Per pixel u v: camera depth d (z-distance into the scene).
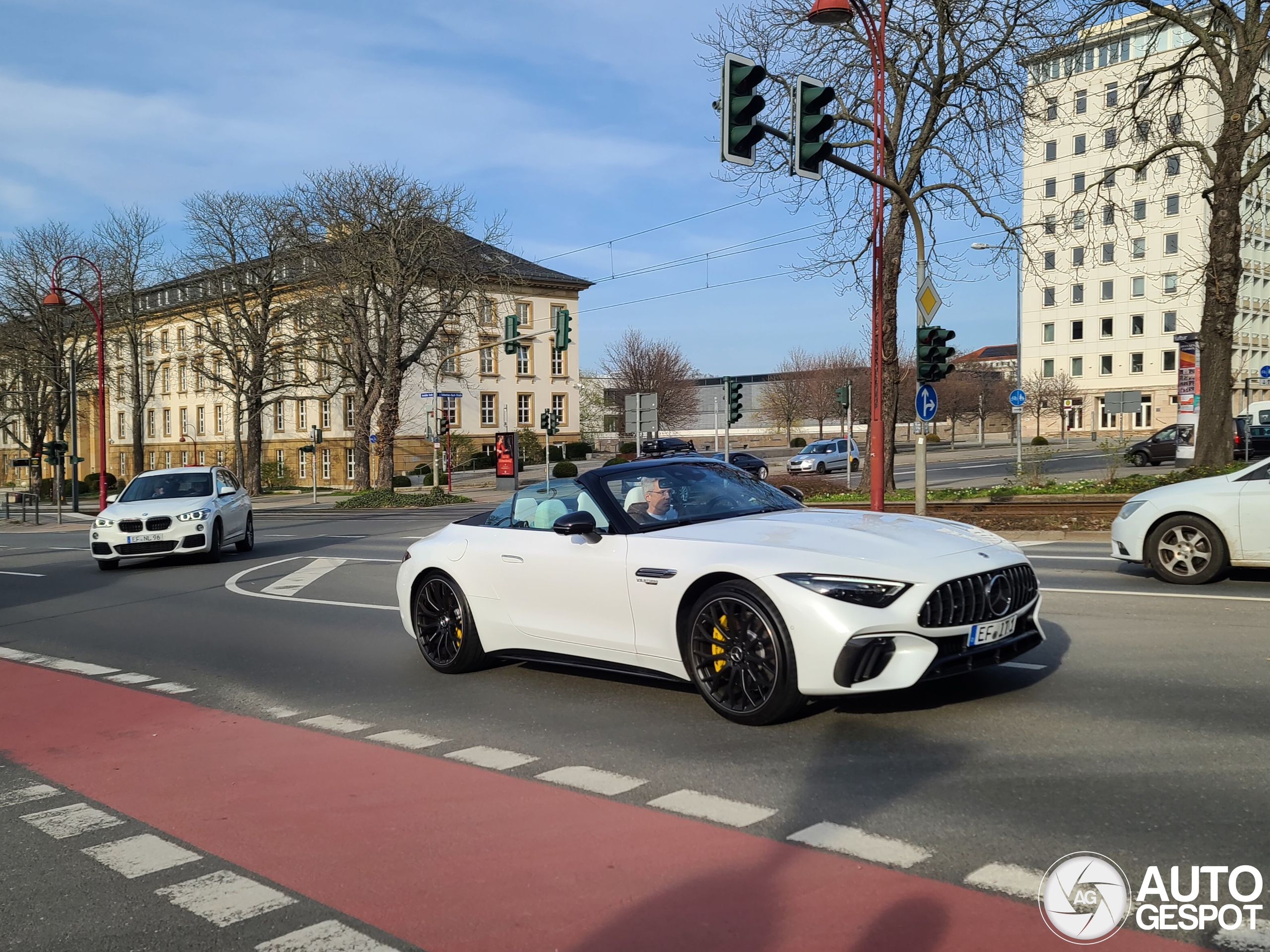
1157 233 73.94
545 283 67.56
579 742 5.20
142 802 4.57
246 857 3.84
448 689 6.67
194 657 8.34
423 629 7.29
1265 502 8.94
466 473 60.44
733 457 45.19
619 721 5.58
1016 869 3.33
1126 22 18.88
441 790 4.51
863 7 13.68
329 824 4.15
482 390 64.88
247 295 49.50
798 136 11.17
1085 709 5.23
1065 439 73.94
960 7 19.42
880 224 14.02
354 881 3.55
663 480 6.38
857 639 4.74
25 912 3.44
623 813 4.09
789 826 3.84
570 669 7.09
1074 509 15.57
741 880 3.36
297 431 64.44
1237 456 32.72
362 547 18.44
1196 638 6.90
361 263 37.34
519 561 6.45
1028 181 75.38
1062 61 20.05
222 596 12.24
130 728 6.02
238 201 47.31
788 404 85.31
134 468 54.19
